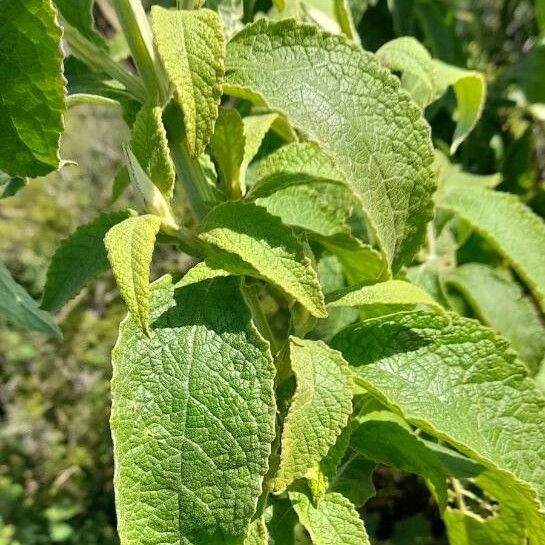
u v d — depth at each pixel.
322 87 0.21
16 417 0.84
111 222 0.24
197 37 0.19
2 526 0.78
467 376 0.24
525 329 0.37
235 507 0.18
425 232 0.23
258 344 0.20
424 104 0.29
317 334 0.31
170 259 0.79
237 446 0.19
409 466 0.26
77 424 0.83
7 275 0.29
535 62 0.47
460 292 0.40
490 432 0.23
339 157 0.21
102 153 0.94
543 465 0.23
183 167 0.24
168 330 0.20
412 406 0.23
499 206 0.36
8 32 0.19
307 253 0.25
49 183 0.93
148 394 0.19
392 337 0.24
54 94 0.20
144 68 0.23
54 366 0.86
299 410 0.20
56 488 0.81
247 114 0.35
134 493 0.18
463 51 0.48
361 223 0.34
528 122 0.51
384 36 0.46
